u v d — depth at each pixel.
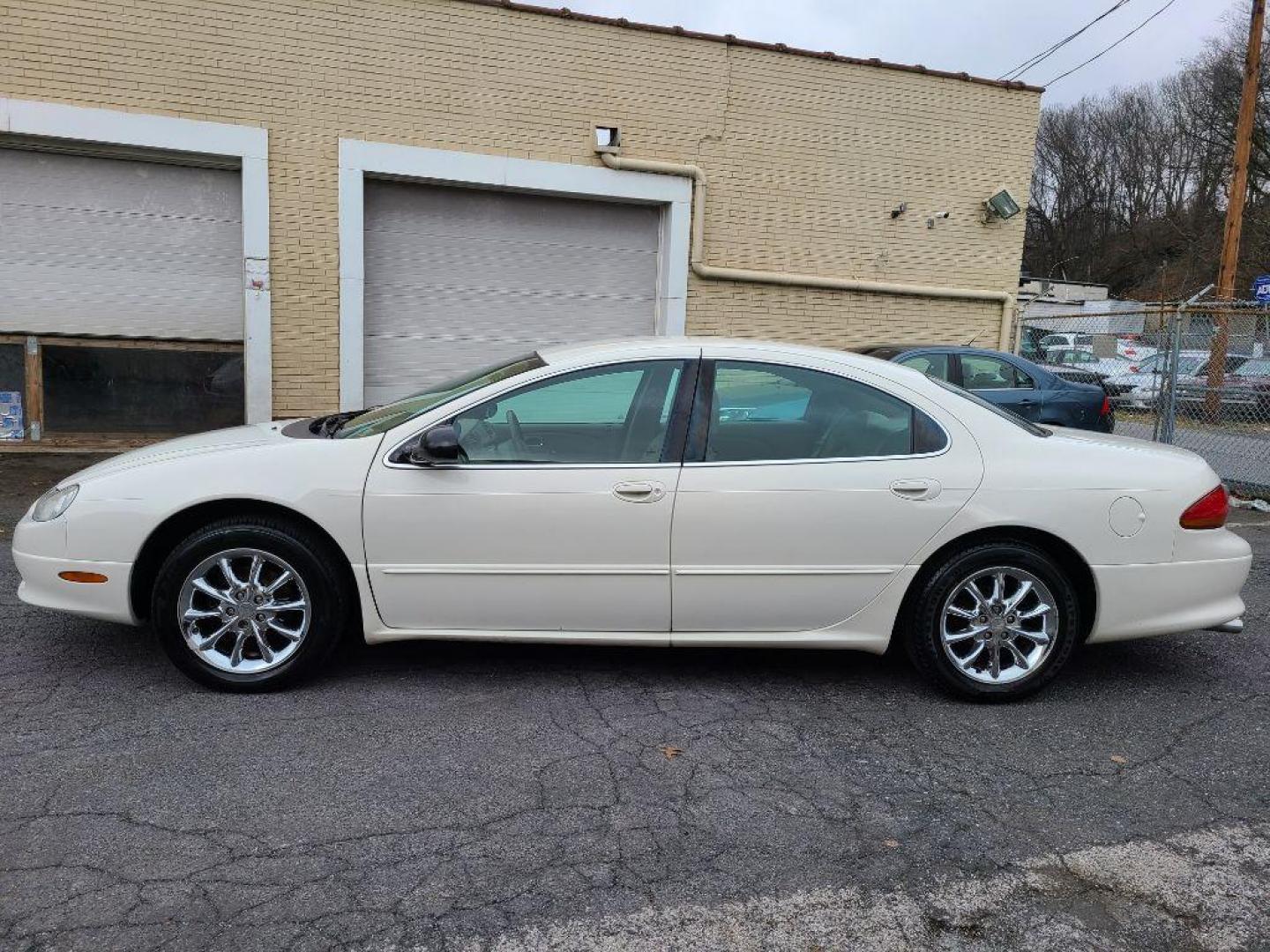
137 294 9.14
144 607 3.92
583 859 2.79
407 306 10.04
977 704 4.01
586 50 9.96
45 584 3.81
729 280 10.95
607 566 3.82
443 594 3.83
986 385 9.41
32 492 7.65
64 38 8.40
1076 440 4.12
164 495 3.74
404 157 9.48
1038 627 4.00
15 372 8.95
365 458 3.79
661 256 10.85
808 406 3.97
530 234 10.38
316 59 9.10
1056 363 13.40
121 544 3.74
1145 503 3.93
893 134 11.33
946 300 11.94
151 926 2.41
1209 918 2.61
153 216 9.09
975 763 3.48
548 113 9.91
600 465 3.82
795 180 11.01
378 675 4.12
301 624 3.87
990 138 11.76
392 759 3.36
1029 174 12.02
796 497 3.82
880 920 2.56
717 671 4.30
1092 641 4.03
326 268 9.40
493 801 3.10
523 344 10.53
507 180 9.85
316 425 4.40
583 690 4.03
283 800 3.06
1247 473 9.73
